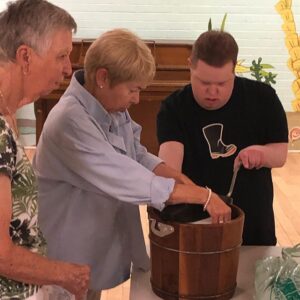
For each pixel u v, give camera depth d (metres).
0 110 1.23
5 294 1.29
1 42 1.24
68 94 1.63
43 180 1.71
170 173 1.74
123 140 1.72
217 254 1.39
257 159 1.73
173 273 1.43
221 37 1.68
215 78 1.68
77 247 1.73
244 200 1.88
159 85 4.25
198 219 1.48
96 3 4.77
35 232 1.34
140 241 1.78
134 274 1.67
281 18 4.85
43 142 1.66
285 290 1.37
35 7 1.25
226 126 1.83
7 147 1.19
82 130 1.55
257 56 4.95
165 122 1.86
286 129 1.85
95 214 1.72
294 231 3.64
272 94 1.84
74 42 4.37
